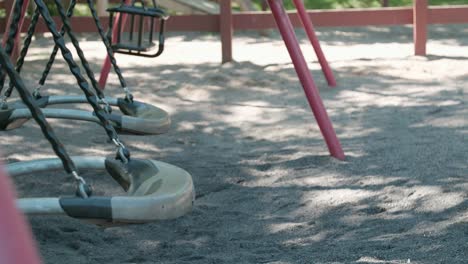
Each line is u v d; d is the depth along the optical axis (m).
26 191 4.40
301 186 4.48
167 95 7.40
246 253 3.33
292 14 8.63
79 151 5.53
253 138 5.91
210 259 3.23
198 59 8.95
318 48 7.48
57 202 2.28
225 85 7.73
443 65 8.16
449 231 3.46
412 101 6.73
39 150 5.51
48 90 7.45
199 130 6.23
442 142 5.23
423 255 3.11
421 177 4.39
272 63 8.59
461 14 8.54
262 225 3.84
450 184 4.20
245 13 8.66
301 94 7.32
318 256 3.19
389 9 8.61
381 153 5.06
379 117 6.24
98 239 3.62
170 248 3.49
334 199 4.17
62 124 6.29
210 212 4.08
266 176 4.75
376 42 9.89
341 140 5.59
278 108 6.86
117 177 3.02
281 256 3.25
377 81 7.62
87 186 2.36
